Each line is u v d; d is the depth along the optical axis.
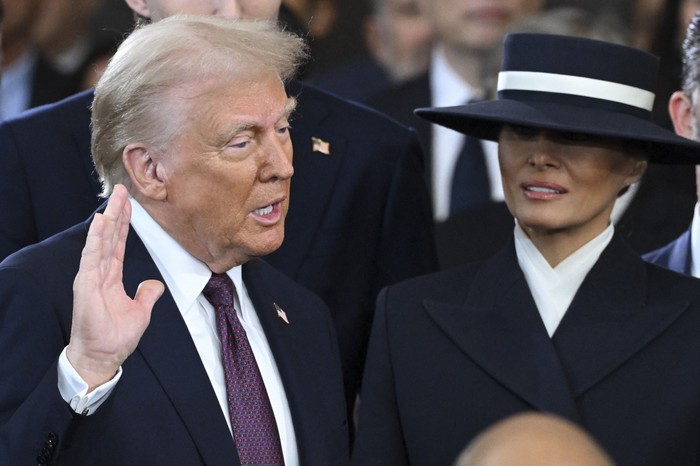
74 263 9.27
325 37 17.11
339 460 9.89
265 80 9.32
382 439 10.54
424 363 10.44
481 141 16.80
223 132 9.16
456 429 10.19
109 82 9.38
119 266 8.57
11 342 8.81
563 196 10.18
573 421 9.88
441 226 16.58
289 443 9.62
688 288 10.42
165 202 9.41
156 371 9.12
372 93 17.14
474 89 17.00
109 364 8.36
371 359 10.75
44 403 8.33
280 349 9.93
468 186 16.78
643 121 10.39
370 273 12.56
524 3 16.86
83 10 17.41
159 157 9.29
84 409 8.35
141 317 8.45
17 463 8.27
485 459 5.54
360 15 17.09
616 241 10.59
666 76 16.80
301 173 12.40
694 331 10.12
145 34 9.42
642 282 10.48
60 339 8.90
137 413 8.95
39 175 11.35
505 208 16.55
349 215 12.41
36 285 8.95
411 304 10.75
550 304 10.45
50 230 11.27
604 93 10.39
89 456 8.77
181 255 9.57
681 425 9.85
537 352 10.18
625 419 9.91
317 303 10.71
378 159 12.63
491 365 10.21
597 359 10.11
